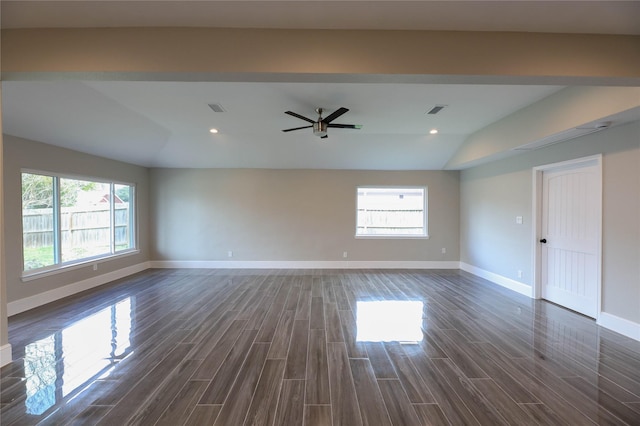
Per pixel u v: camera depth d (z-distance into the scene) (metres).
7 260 3.82
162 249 7.00
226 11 2.12
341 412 2.02
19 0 1.99
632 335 3.17
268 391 2.25
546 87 3.45
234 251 7.02
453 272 6.62
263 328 3.44
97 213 5.56
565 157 4.02
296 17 2.19
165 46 2.31
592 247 3.81
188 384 2.34
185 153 6.38
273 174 7.02
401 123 4.84
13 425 1.90
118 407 2.07
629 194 3.21
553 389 2.28
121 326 3.50
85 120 4.21
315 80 2.49
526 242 4.85
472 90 3.52
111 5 2.05
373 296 4.73
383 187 7.12
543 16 2.16
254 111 4.28
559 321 3.68
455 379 2.41
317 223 7.06
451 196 7.09
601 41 2.36
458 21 2.23
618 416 1.98
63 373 2.49
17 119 3.68
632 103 2.72
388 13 2.14
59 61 2.30
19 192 3.96
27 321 3.64
